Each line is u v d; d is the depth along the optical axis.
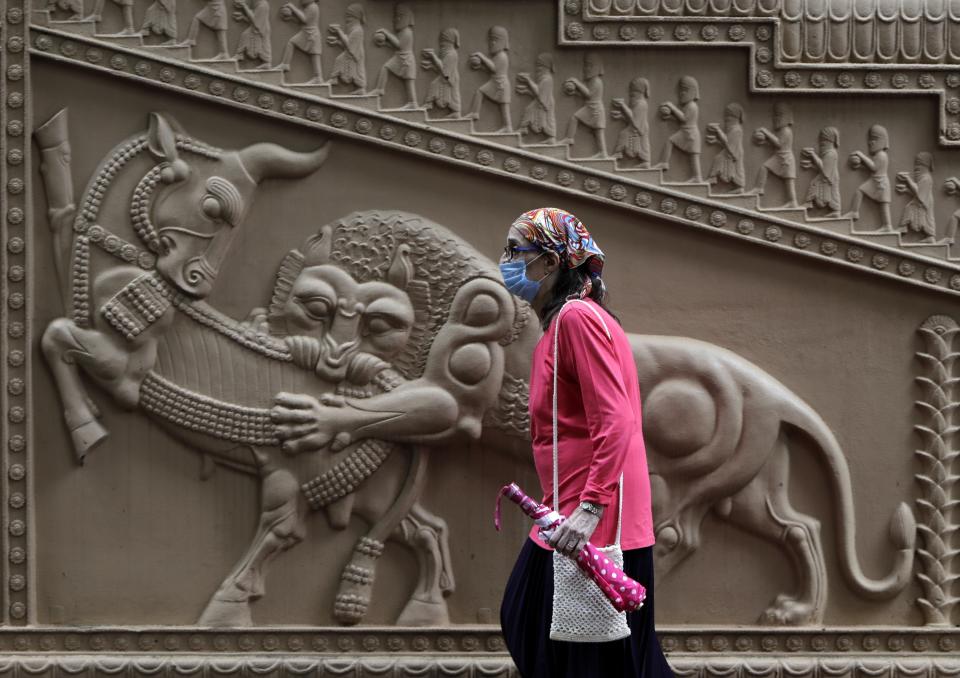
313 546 8.59
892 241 8.52
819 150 8.53
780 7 8.43
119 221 8.45
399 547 8.65
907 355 8.65
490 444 8.57
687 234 8.59
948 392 8.60
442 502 8.63
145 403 8.47
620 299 8.60
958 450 8.60
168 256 8.41
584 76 8.49
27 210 8.37
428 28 8.47
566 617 6.43
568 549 6.30
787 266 8.62
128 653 8.49
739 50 8.49
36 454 8.52
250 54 8.40
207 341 8.48
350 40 8.41
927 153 8.55
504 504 8.62
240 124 8.50
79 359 8.41
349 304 8.41
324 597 8.60
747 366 8.55
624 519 6.68
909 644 8.54
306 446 8.38
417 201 8.56
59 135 8.41
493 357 8.37
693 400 8.41
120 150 8.43
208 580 8.60
